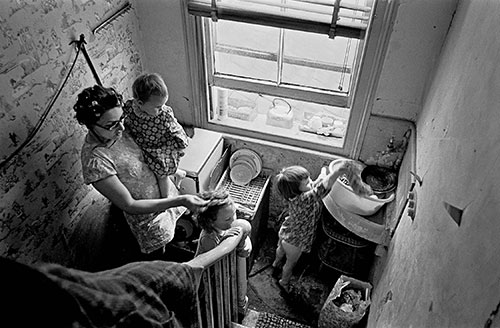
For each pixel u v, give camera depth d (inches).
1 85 69.4
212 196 87.2
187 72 110.4
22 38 71.4
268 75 110.1
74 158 90.6
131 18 100.3
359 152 112.0
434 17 83.7
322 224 114.0
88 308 40.8
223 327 95.7
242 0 94.0
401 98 98.0
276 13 92.1
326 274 123.7
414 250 69.4
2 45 68.0
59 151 85.7
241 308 107.0
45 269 37.2
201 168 106.9
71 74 84.7
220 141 117.1
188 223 110.7
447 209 55.2
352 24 89.5
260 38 103.8
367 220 104.0
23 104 74.5
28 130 76.7
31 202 81.4
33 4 72.2
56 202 88.0
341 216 107.0
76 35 83.8
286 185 102.0
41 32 75.2
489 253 38.4
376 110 102.3
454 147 58.9
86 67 88.6
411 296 64.4
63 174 88.3
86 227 99.8
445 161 62.2
